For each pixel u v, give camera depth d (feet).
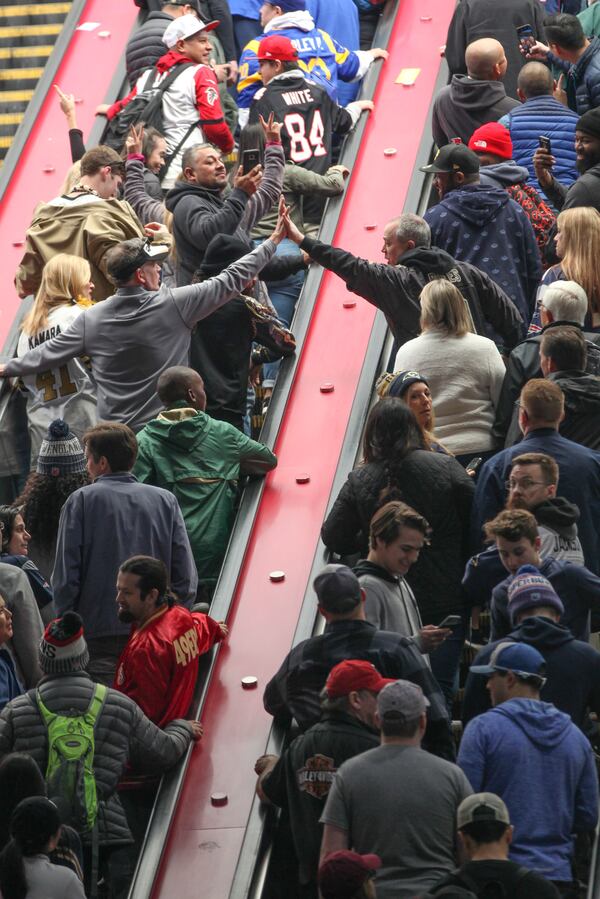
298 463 100.27
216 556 94.53
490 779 68.13
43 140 147.84
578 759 68.74
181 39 134.10
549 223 113.70
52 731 76.54
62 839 71.41
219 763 82.12
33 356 101.40
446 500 84.07
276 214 123.44
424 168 110.42
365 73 142.61
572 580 76.89
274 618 90.02
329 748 70.13
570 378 89.66
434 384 94.12
